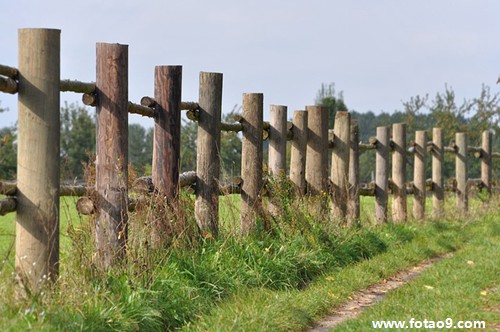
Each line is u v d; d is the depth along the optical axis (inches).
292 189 1277.1
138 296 785.6
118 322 729.6
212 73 1126.4
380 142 1667.1
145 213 920.3
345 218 1428.4
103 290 775.7
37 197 765.9
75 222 1076.5
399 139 1755.7
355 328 787.4
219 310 833.5
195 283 893.2
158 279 845.2
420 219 1771.7
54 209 772.0
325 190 1421.0
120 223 877.8
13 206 757.9
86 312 721.6
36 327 655.8
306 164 1423.5
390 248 1359.5
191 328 794.8
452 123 4045.3
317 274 1103.0
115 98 877.2
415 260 1290.6
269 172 1307.8
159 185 1002.1
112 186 879.1
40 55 764.0
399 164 1756.9
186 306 836.0
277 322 801.6
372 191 1651.1
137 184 970.1
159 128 1007.6
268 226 1184.8
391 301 910.4
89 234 873.5
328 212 1354.6
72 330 684.7
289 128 1370.6
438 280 1046.4
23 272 746.2
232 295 907.4
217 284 918.4
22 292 720.3
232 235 1058.7
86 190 882.1
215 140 1126.4
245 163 1233.4
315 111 1419.8
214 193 1117.7
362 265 1172.5
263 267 1003.9
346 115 1505.9
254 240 1089.4
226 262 976.9
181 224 975.6
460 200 2097.7
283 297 885.2
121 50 880.3
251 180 1227.9
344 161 1499.8
